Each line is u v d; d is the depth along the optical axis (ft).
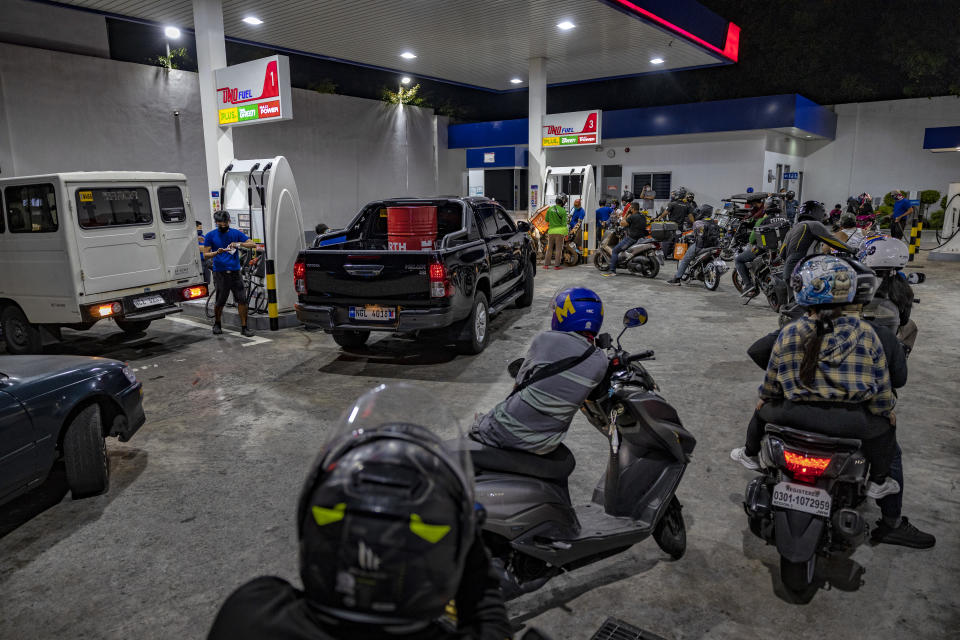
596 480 14.48
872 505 13.37
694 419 18.13
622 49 58.80
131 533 12.72
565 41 55.62
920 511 13.00
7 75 44.70
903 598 10.28
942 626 9.59
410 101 83.15
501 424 9.48
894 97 100.58
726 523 12.69
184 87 55.93
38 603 10.52
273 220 30.01
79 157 49.21
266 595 3.93
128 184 25.90
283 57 33.04
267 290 30.45
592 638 9.37
